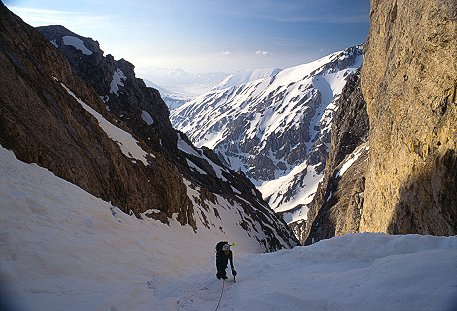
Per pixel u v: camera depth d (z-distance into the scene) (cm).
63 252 877
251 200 8700
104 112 3900
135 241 1265
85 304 658
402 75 2312
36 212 989
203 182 6944
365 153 6272
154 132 6831
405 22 2389
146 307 740
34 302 636
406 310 515
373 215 2850
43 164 1365
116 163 2303
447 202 1524
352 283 652
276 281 803
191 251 1908
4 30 2477
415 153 1909
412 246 831
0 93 1411
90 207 1290
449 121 1575
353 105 9075
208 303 768
